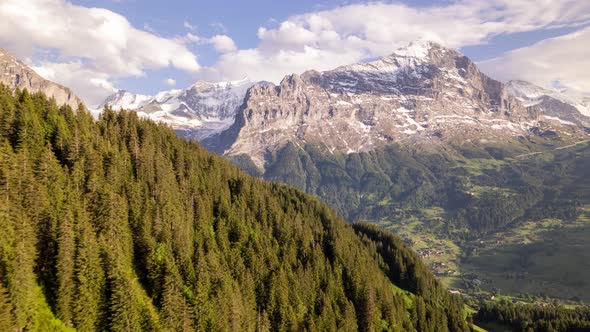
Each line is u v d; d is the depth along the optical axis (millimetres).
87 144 147000
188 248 140500
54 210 121312
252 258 157000
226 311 129625
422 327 188000
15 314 97938
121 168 152000
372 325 161750
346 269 184125
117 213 131750
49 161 131250
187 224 150000
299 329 143375
